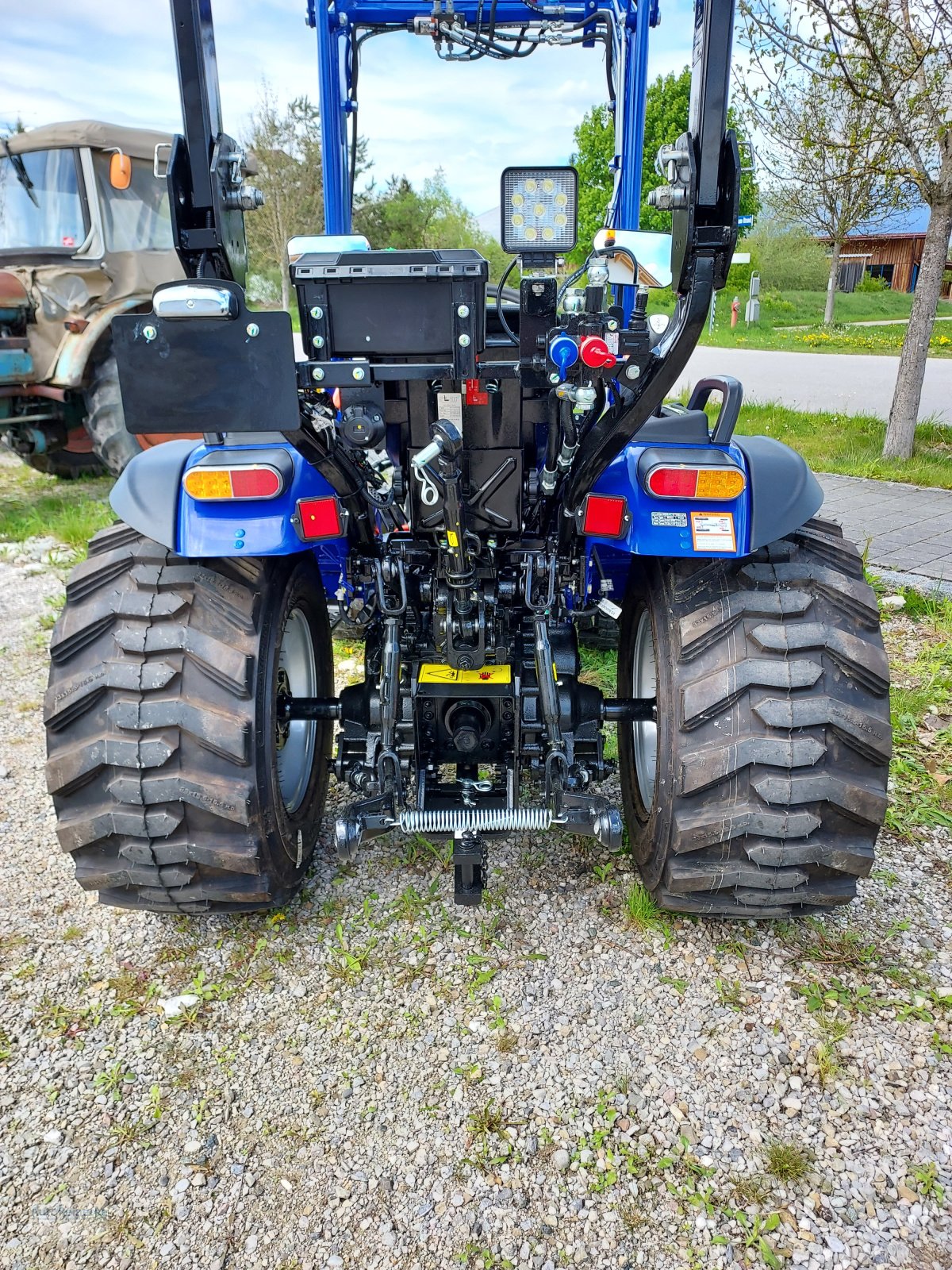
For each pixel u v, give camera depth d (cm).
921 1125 184
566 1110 189
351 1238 164
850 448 859
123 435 696
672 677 211
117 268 692
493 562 232
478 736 234
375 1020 213
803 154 788
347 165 316
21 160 692
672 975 224
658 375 172
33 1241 165
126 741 204
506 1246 162
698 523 201
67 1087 197
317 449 184
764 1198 170
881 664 205
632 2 283
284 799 248
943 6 628
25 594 539
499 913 247
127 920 250
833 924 241
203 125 166
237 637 210
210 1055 205
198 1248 163
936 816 289
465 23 305
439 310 175
